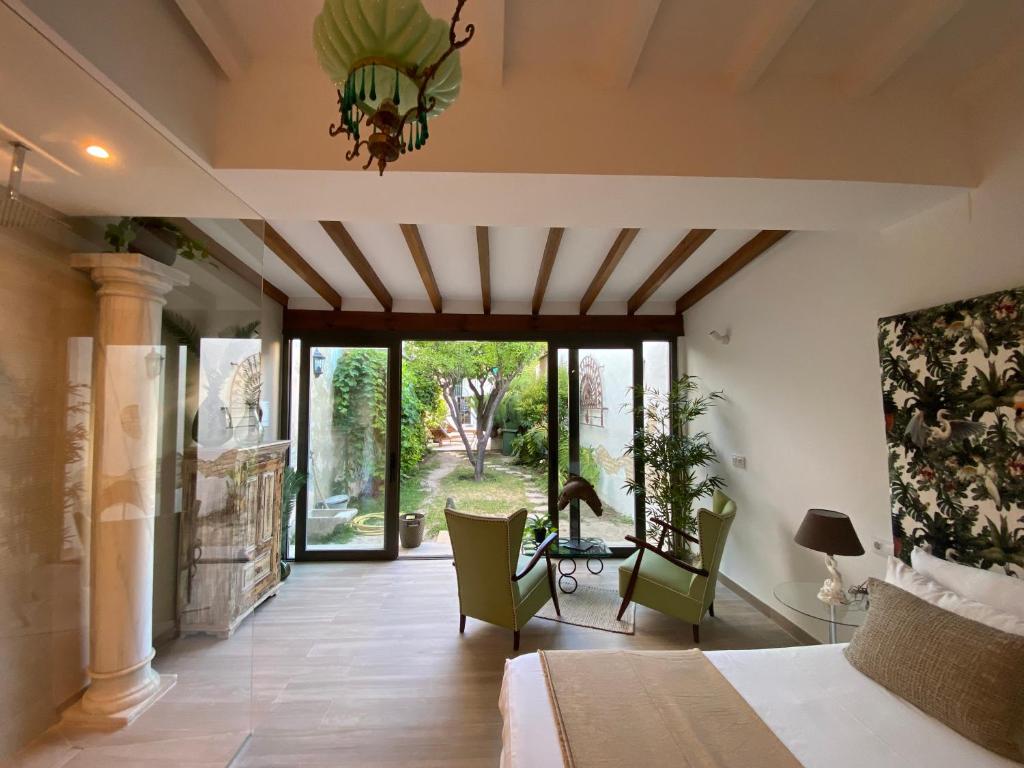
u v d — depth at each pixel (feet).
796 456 9.80
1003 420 5.64
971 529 5.99
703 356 14.26
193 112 5.14
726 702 4.96
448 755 6.35
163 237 7.44
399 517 15.16
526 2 4.75
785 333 10.19
